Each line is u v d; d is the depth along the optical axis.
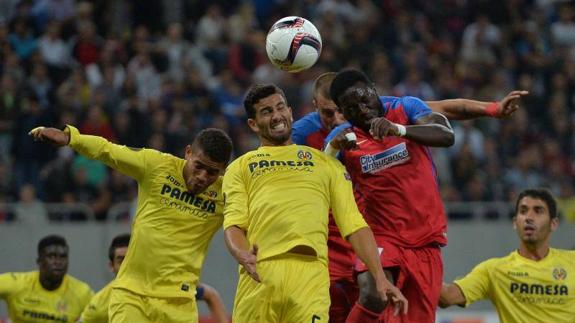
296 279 25.69
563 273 33.12
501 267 33.41
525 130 69.56
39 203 55.38
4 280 38.53
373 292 28.48
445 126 27.98
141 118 60.31
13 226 52.97
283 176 26.36
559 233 58.22
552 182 66.50
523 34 78.94
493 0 80.06
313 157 26.78
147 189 30.12
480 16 79.44
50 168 56.62
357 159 29.27
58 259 38.44
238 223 26.05
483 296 33.62
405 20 76.19
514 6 80.62
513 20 80.06
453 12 79.44
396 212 29.23
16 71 61.78
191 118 61.84
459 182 62.72
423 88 70.19
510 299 33.34
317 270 25.95
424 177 29.42
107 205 55.78
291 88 65.06
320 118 32.06
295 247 25.75
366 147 29.23
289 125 26.92
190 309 30.62
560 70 76.62
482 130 67.19
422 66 72.62
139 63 65.31
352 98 28.45
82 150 29.09
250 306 26.05
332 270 31.95
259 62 70.06
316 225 26.03
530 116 72.25
